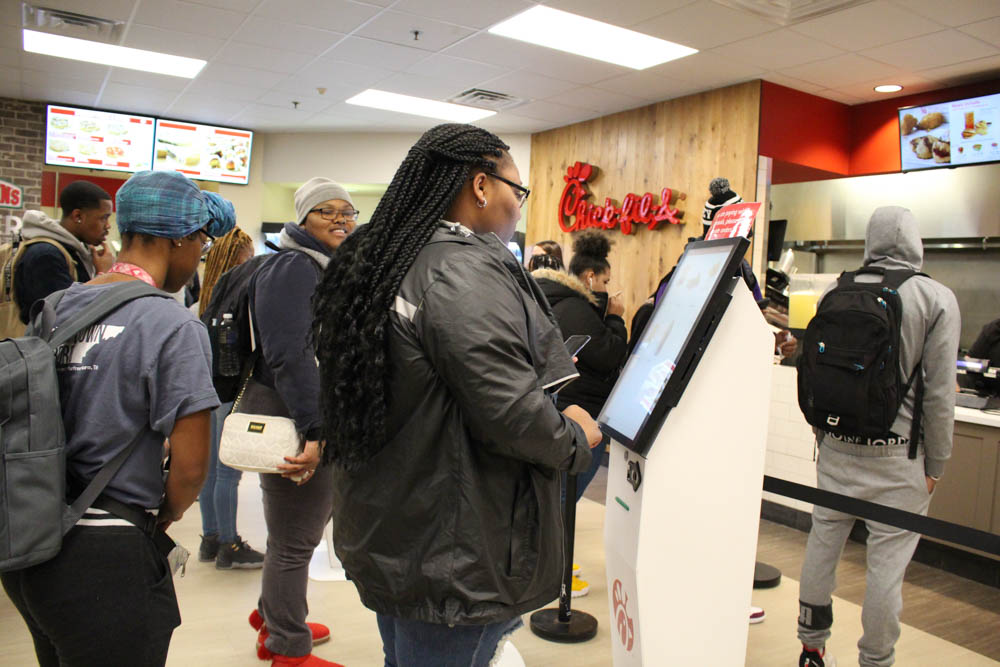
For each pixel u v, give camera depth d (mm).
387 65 6398
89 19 5668
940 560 3857
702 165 6512
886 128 6430
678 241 6746
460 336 1197
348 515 1337
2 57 6816
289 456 2102
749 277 3303
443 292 1227
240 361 2410
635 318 3410
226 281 2535
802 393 2494
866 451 2352
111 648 1324
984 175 6121
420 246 1305
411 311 1260
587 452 1322
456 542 1261
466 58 6055
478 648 1331
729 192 3365
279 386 2154
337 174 9477
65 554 1290
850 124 6680
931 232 6461
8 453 1220
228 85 7395
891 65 5523
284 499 2217
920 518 2029
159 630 1388
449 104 7609
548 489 1335
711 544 1665
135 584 1343
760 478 1692
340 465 1353
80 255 2998
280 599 2238
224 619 2793
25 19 5699
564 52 5711
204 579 3184
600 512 4539
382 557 1290
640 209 7027
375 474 1297
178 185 1510
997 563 3637
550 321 1375
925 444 2307
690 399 1629
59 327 1372
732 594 1688
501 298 1242
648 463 1601
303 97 7688
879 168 6496
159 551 1422
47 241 2830
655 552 1623
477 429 1235
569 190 7969
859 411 2287
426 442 1264
